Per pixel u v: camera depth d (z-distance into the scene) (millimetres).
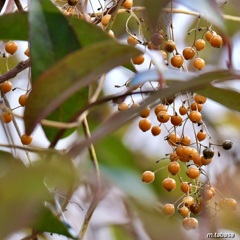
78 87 646
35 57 682
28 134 649
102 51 643
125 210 708
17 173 589
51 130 736
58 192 739
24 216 583
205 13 640
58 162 595
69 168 591
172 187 771
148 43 783
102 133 619
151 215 610
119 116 631
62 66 641
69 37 690
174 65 776
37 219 660
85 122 746
